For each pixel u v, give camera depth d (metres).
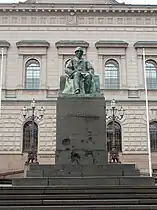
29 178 14.77
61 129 17.06
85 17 42.41
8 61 40.94
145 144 38.88
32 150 31.75
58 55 41.31
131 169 16.41
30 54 41.19
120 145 38.75
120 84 40.78
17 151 38.34
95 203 12.19
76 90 17.70
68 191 13.16
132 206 11.89
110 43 41.50
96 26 42.28
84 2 44.06
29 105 39.44
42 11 42.00
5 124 39.03
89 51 41.56
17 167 37.81
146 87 39.19
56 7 41.91
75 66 18.86
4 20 42.00
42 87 40.12
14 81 40.44
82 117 17.22
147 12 42.47
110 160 31.73
